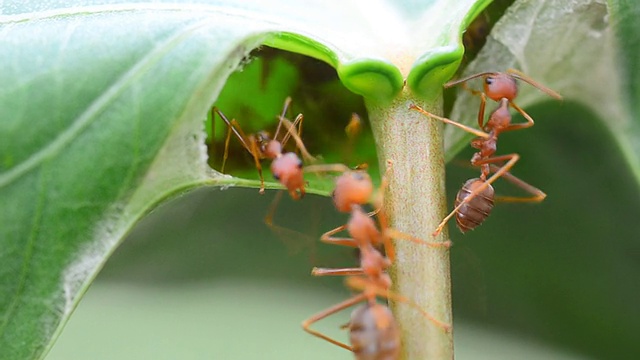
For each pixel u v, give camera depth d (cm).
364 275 9
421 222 9
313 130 9
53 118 9
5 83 9
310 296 12
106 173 9
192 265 12
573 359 11
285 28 9
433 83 9
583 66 10
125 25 9
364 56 9
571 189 11
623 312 11
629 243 11
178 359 12
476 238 11
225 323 12
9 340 9
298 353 11
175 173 9
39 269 9
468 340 11
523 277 11
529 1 9
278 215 11
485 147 10
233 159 9
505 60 10
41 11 9
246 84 9
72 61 9
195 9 9
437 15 9
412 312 9
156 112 9
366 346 9
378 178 9
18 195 9
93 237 9
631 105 10
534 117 10
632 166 10
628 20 9
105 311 12
